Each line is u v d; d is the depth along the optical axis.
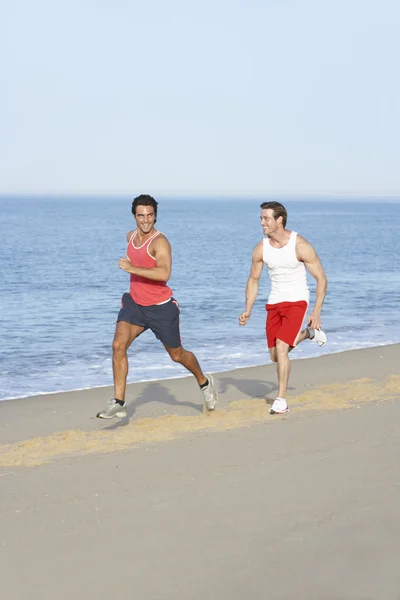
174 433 8.37
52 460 7.38
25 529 5.22
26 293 28.75
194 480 6.14
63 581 4.33
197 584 4.19
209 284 32.16
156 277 8.73
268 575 4.24
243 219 150.00
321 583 4.10
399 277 34.72
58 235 78.12
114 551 4.71
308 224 120.25
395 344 16.53
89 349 17.22
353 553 4.43
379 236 79.94
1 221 123.12
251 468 6.37
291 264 9.02
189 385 12.59
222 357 15.84
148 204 8.62
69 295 28.19
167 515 5.29
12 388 13.26
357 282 32.34
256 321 21.33
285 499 5.45
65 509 5.64
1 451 8.09
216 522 5.08
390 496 5.36
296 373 13.23
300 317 9.12
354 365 13.88
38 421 10.08
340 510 5.14
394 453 6.52
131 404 11.02
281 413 9.09
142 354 16.19
